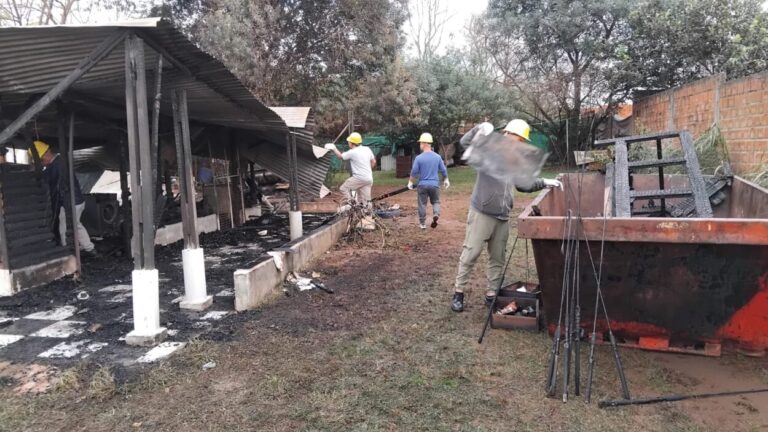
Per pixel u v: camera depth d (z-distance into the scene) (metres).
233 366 4.01
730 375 3.69
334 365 3.98
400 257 7.82
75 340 4.60
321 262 7.59
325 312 5.26
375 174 26.09
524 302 4.90
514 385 3.65
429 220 11.58
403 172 23.33
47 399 3.54
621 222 3.69
